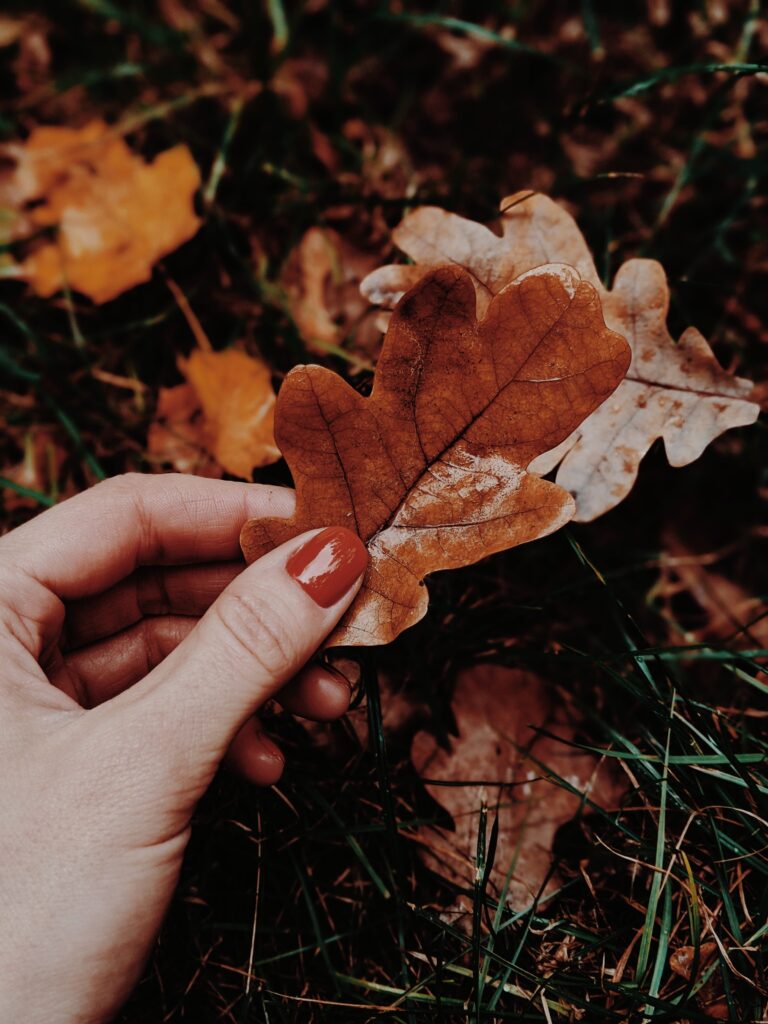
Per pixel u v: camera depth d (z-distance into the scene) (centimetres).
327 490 19
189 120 31
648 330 21
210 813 23
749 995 20
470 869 23
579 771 23
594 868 22
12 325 29
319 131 31
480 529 18
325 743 24
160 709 18
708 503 27
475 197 29
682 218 28
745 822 21
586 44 30
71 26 32
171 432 27
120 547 22
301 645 18
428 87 31
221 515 23
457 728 24
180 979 22
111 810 18
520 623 25
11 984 17
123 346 29
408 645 24
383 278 21
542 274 17
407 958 22
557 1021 21
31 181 29
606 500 21
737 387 21
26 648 20
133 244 28
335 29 31
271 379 27
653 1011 20
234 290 29
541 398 18
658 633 26
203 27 31
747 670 25
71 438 28
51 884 18
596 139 29
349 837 22
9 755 18
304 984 22
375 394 18
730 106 28
